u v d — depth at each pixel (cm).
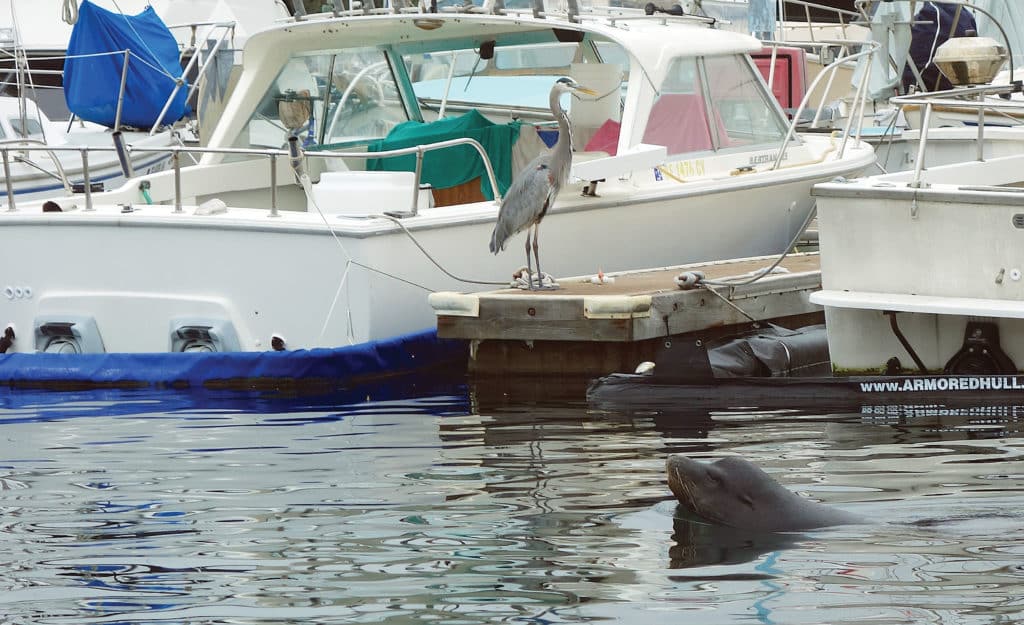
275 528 1917
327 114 4144
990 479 2094
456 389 3136
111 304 3391
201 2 6806
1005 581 1578
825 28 6756
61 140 5238
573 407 2867
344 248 3192
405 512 1984
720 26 4462
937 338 2948
